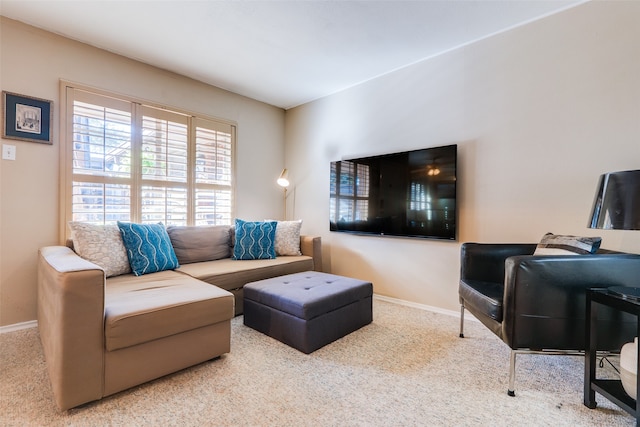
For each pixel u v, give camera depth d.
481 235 2.44
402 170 2.88
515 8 2.07
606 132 1.93
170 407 1.36
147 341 1.49
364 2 2.01
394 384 1.56
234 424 1.26
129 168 2.73
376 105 3.15
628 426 1.26
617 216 1.37
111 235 2.25
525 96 2.24
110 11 2.10
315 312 1.92
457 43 2.51
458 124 2.57
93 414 1.30
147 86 2.85
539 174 2.18
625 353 1.30
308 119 3.84
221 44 2.53
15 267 2.21
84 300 1.31
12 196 2.19
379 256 3.12
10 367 1.66
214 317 1.72
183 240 2.83
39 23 2.24
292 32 2.36
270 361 1.78
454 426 1.26
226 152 3.48
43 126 2.30
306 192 3.88
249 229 3.10
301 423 1.27
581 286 1.45
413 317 2.55
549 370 1.70
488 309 1.63
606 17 1.93
